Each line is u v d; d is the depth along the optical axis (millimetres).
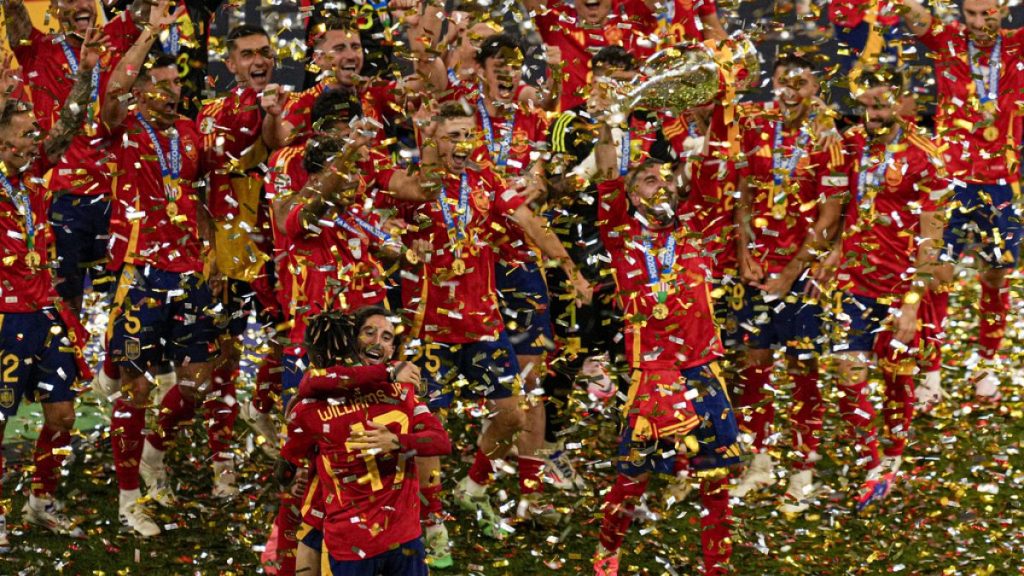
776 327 24562
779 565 21188
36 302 21016
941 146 24812
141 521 22266
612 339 24781
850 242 24281
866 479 24016
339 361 17031
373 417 16812
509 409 21641
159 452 23344
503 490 23969
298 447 17078
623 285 19750
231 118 22953
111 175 22938
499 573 20859
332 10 23484
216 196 23453
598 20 26000
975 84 28312
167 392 23312
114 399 22594
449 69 23578
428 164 20812
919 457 25922
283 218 19562
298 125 22422
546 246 21609
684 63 22672
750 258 24188
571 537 22250
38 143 20672
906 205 24250
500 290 23000
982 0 27891
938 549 21797
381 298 20281
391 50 25703
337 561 16812
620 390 24188
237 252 23625
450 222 21250
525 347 23172
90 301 26875
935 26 27359
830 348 23891
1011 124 28625
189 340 23062
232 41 23453
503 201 21281
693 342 19609
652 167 19578
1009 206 28781
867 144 24094
